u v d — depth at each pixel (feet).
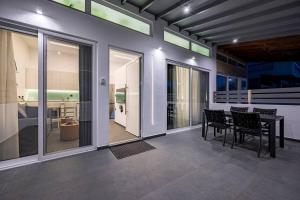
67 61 10.96
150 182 6.54
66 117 11.16
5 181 6.51
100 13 10.69
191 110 17.89
